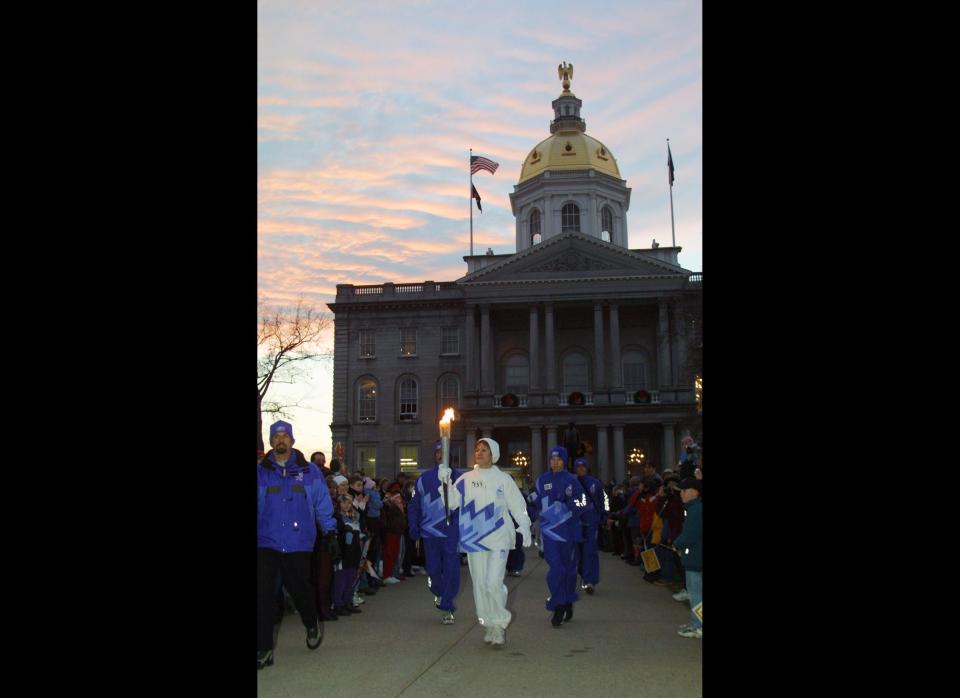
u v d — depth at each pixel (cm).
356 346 6188
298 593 789
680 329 5394
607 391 5578
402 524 1575
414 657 789
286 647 848
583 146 7219
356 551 1116
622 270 5809
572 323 6116
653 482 1625
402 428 6031
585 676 698
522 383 6091
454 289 6156
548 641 880
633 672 713
